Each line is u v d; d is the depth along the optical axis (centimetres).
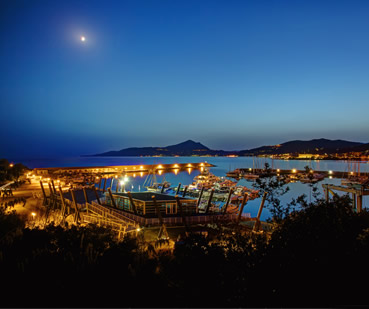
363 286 583
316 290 580
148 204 2952
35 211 3584
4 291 620
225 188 6944
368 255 650
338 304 547
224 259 654
